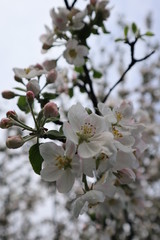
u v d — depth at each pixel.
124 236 1.06
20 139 0.31
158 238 1.23
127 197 0.64
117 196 0.62
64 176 0.29
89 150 0.27
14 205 1.68
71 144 0.29
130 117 0.34
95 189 0.29
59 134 0.31
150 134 0.61
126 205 0.67
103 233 0.98
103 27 0.55
